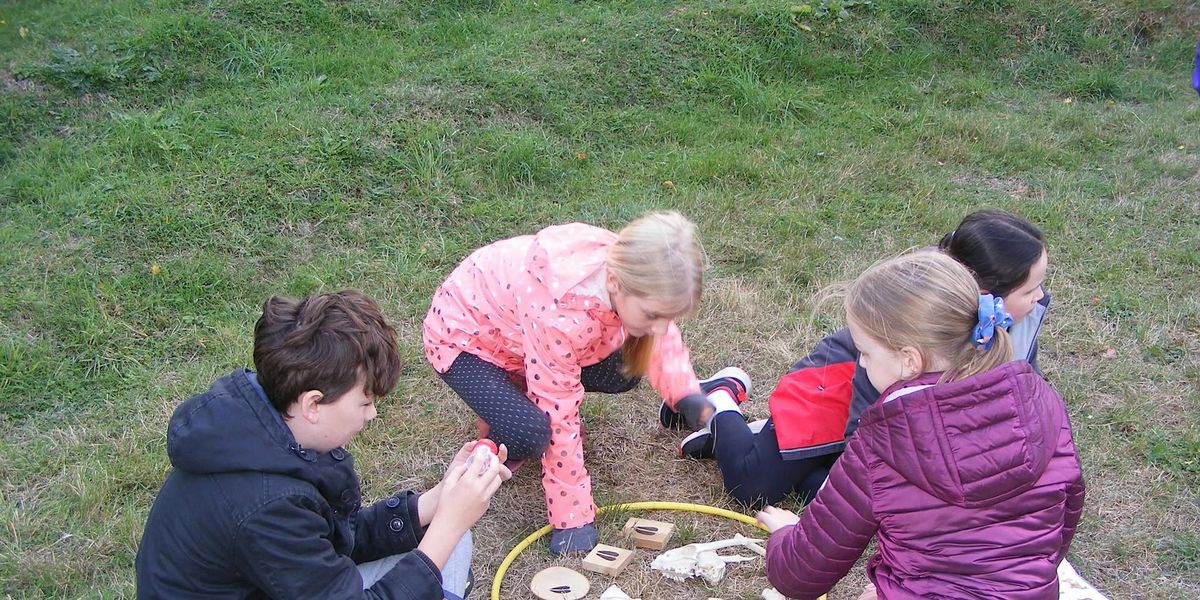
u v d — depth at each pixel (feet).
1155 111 23.49
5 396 12.49
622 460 11.88
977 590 7.00
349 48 22.59
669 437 12.33
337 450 7.66
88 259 15.24
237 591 7.06
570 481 10.21
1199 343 14.12
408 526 8.34
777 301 15.33
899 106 23.29
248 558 6.73
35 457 11.53
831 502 7.55
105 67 20.45
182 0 23.76
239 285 15.17
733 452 11.06
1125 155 20.97
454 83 20.67
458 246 16.60
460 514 7.57
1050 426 7.05
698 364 13.74
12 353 13.02
